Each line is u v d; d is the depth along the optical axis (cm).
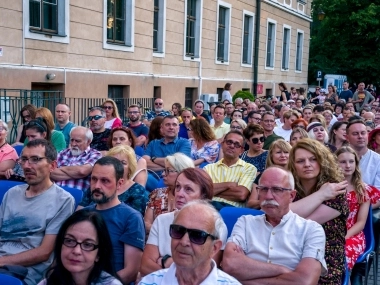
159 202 450
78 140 582
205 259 279
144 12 1602
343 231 382
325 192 379
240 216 398
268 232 357
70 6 1297
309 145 402
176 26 1870
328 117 1048
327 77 3359
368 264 459
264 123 798
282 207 348
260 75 2641
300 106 1588
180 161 438
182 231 278
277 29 2795
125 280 367
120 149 468
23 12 1153
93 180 384
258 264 341
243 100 1702
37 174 410
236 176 545
